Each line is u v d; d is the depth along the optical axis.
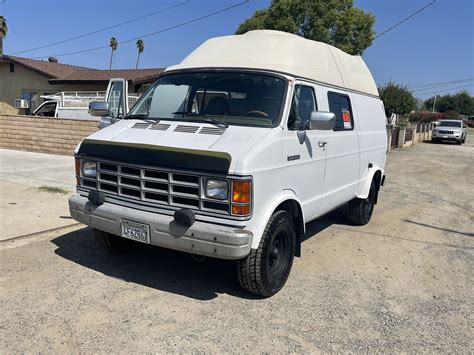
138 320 3.92
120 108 6.31
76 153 4.73
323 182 5.51
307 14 30.83
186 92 4.98
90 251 5.53
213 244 3.87
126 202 4.36
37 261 5.12
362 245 6.53
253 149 4.00
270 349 3.59
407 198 10.58
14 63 28.97
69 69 30.39
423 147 27.69
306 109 5.07
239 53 5.19
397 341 3.85
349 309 4.39
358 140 6.63
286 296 4.59
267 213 4.16
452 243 6.93
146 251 5.64
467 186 12.89
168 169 4.02
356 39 31.67
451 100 99.88
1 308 3.99
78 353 3.40
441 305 4.63
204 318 4.02
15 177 9.91
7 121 15.19
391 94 43.03
